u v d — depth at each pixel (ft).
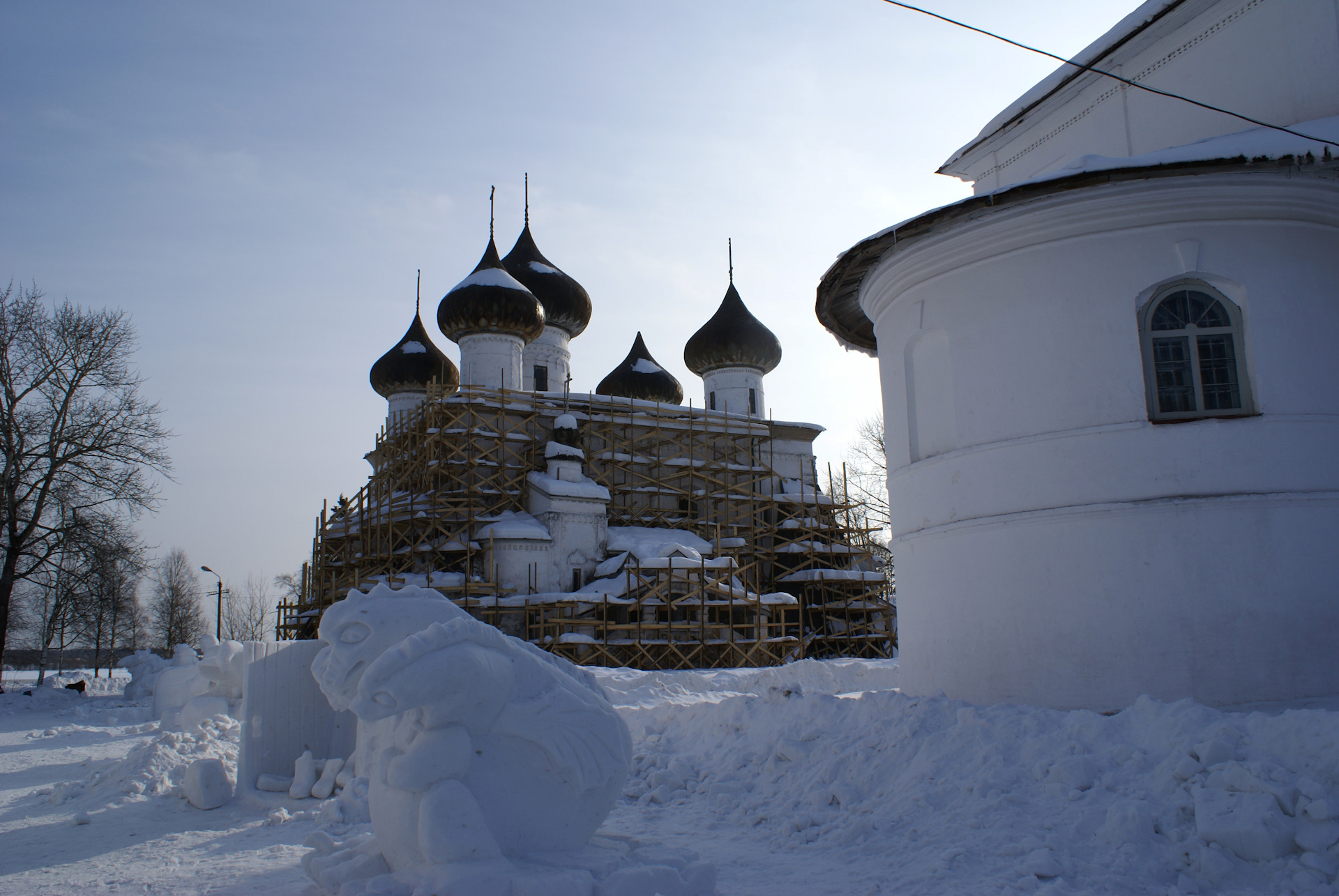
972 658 40.63
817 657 119.03
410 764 19.06
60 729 74.43
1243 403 37.58
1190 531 36.45
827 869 24.23
